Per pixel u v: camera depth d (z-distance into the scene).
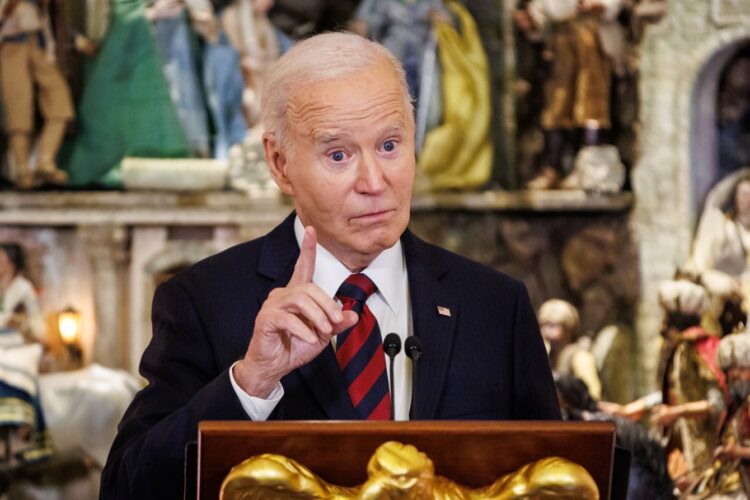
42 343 17.27
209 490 4.65
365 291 5.80
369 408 5.59
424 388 5.66
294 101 5.44
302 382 5.61
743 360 12.04
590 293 18.09
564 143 18.30
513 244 18.16
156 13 17.73
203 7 17.77
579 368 17.17
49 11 17.53
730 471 11.96
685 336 14.10
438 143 17.92
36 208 17.38
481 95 18.05
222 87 17.73
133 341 17.61
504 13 18.30
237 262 5.96
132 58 17.73
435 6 18.00
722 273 17.56
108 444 16.78
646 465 10.09
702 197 18.17
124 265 17.67
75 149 17.73
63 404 16.78
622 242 18.17
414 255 6.00
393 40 17.84
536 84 18.39
